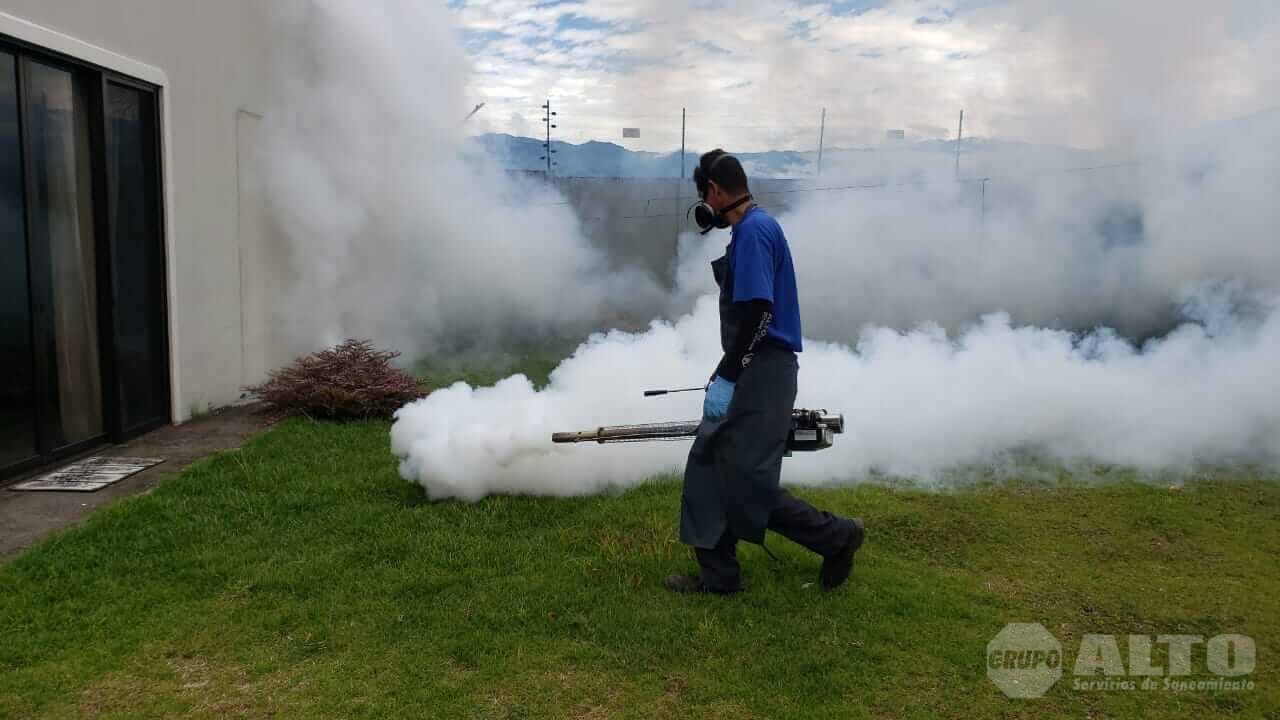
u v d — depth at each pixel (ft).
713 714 8.88
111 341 19.03
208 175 22.75
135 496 15.38
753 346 10.59
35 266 16.96
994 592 11.84
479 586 11.70
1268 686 9.51
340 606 11.10
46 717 8.79
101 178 18.78
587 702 9.07
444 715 8.80
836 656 10.00
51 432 17.57
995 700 9.23
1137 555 13.17
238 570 12.10
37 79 17.12
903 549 13.38
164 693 9.22
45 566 12.14
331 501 15.06
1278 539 13.83
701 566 11.50
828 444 11.59
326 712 8.87
